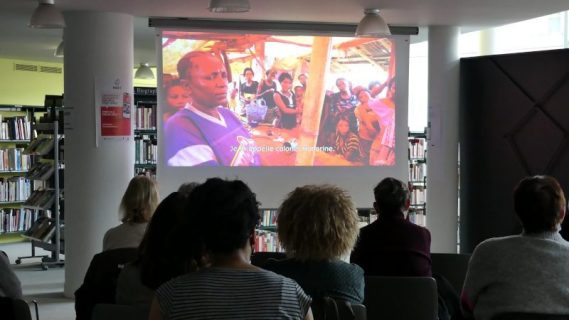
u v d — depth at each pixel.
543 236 2.53
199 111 7.04
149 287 2.35
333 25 7.27
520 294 2.48
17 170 11.20
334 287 2.46
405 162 7.51
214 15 6.78
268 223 7.90
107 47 6.53
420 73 11.65
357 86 7.39
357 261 3.40
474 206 7.61
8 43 9.35
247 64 7.12
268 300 1.62
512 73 7.25
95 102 6.52
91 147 6.55
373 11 6.41
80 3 6.07
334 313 2.22
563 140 6.89
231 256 1.69
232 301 1.61
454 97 7.54
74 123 6.54
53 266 8.68
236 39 7.09
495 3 6.17
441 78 7.52
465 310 2.78
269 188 7.21
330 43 7.29
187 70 6.99
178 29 6.95
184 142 7.02
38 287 7.35
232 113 7.12
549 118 6.99
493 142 7.41
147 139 8.73
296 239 2.50
